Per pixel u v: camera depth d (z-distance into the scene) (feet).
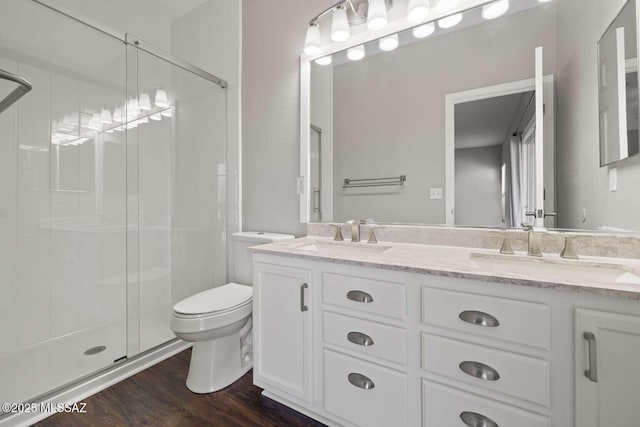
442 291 3.11
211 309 4.70
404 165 5.06
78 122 6.12
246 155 7.06
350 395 3.76
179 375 5.38
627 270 3.09
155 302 7.08
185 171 7.27
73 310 6.06
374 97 5.32
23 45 5.45
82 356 5.55
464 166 4.56
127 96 6.66
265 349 4.61
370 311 3.59
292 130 6.33
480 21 4.41
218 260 7.23
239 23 7.07
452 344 3.06
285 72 6.39
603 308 2.43
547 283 2.58
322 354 4.01
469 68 4.50
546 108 3.97
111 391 4.89
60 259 5.91
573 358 2.54
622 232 3.45
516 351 2.76
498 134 4.30
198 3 7.62
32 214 5.59
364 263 3.55
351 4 5.21
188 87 7.16
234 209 7.16
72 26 6.01
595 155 3.63
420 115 4.90
